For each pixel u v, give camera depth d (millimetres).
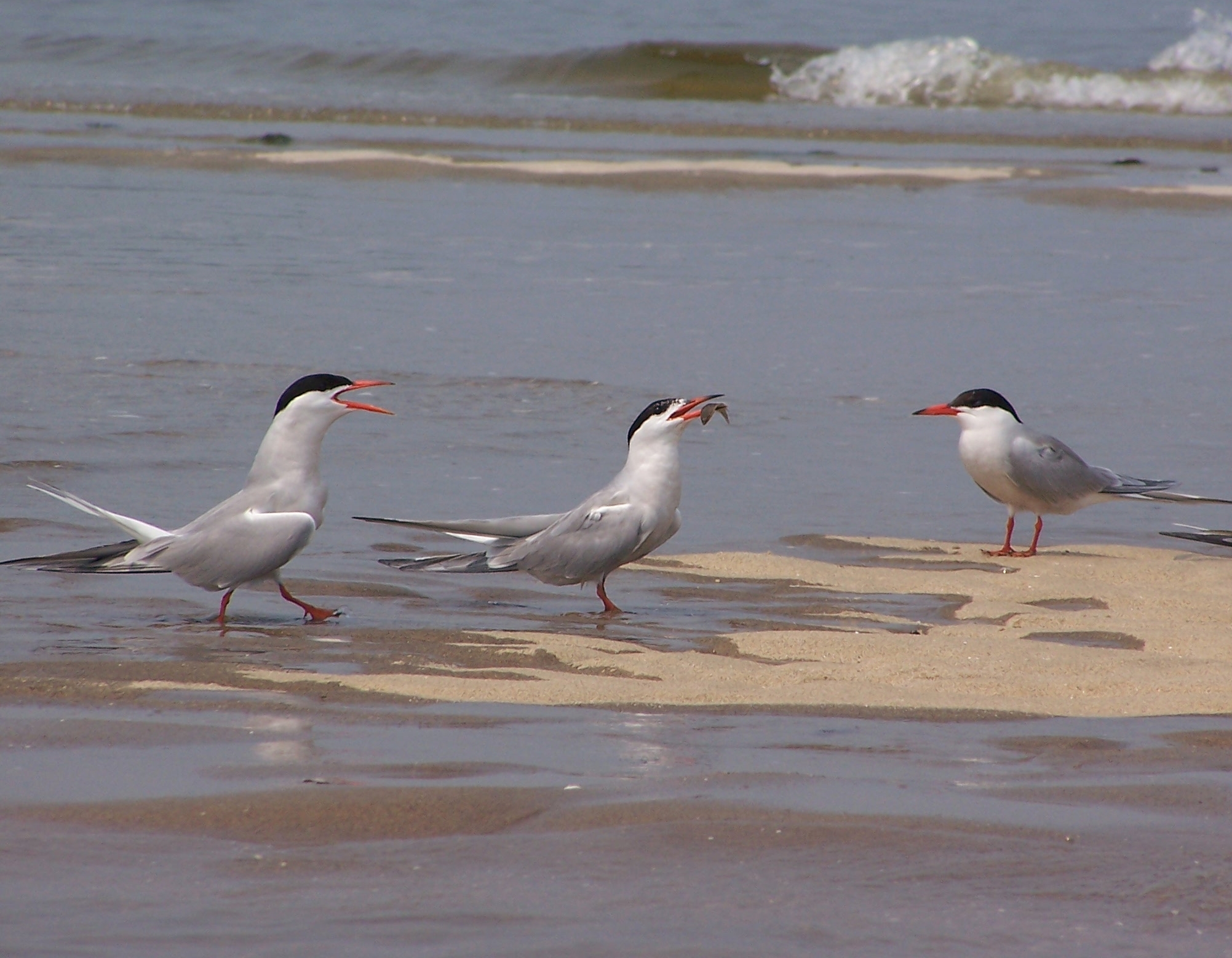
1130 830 6340
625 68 58062
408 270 24484
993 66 55750
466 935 5250
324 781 6820
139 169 34562
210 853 5980
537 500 13672
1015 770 7211
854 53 56312
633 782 6875
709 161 38188
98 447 14664
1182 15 68312
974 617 10906
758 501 14164
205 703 8070
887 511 14078
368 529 12914
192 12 65688
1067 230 30250
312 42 60594
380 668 9016
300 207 30375
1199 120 51500
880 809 6539
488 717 7949
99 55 58875
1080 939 5316
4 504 12750
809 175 36344
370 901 5523
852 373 19031
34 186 31484
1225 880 5828
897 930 5355
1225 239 29547
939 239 28969
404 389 17594
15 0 66188
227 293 22203
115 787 6707
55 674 8578
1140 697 8695
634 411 17031
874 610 11016
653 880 5754
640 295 23172
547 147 41594
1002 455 13094
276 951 5102
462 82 57031
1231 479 15055
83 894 5551
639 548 11047
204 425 15648
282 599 10906
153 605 10570
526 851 6031
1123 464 15492
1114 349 20547
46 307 20781
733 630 10344
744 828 6289
